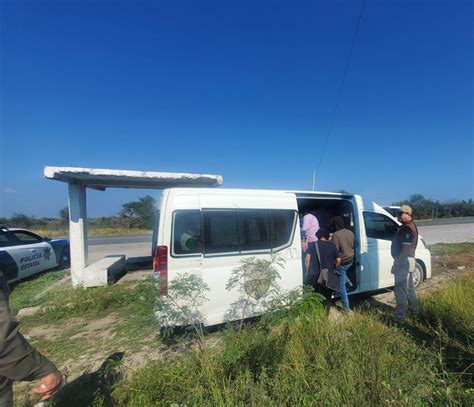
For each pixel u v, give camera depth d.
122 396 2.94
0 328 1.54
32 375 1.64
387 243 6.51
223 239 4.59
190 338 4.35
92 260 12.70
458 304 4.88
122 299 6.62
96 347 4.61
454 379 2.95
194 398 2.71
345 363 3.07
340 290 5.34
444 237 17.95
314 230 6.13
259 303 4.57
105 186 9.24
